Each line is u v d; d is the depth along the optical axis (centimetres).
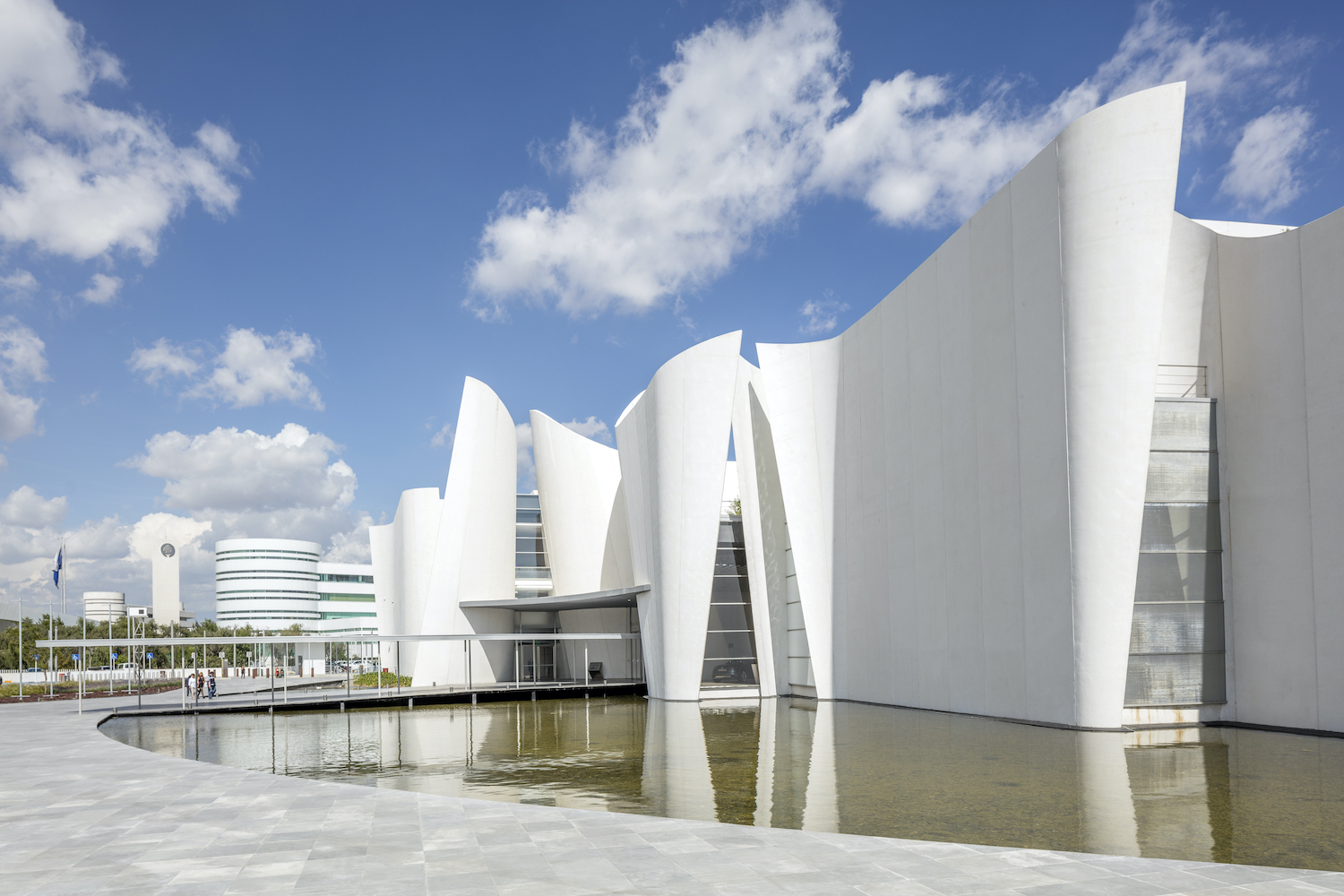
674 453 2917
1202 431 1928
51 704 2952
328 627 9812
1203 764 1311
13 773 1235
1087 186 1794
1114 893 596
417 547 4422
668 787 1172
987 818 938
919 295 2416
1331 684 1659
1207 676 1858
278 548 10388
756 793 1110
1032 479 1914
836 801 1045
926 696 2336
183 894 608
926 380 2370
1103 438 1759
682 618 2894
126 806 951
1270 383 1823
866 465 2681
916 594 2398
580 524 4019
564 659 4034
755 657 2989
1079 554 1775
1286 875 640
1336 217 1681
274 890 615
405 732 2044
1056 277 1842
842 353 2828
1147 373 1739
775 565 3100
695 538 2888
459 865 677
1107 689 1744
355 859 696
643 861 683
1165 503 1895
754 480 3039
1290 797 1052
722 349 2891
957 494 2216
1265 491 1822
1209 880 630
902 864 673
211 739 1955
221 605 10362
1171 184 1739
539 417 4075
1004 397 2023
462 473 3919
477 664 3834
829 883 620
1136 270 1745
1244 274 1897
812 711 2414
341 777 1340
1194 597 1877
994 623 2050
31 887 633
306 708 2798
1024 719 1930
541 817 851
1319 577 1694
